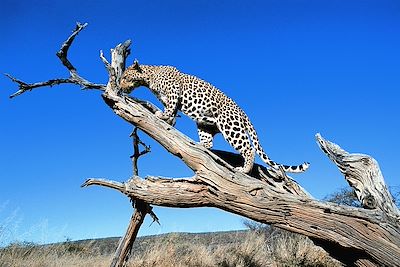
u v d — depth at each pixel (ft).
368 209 25.38
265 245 43.47
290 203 25.44
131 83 31.42
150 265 37.99
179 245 44.39
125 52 29.14
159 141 26.96
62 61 28.99
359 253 25.81
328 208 25.05
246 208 25.81
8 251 38.37
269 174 28.60
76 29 27.91
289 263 37.68
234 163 29.81
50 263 37.91
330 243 25.89
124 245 31.73
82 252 44.50
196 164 26.22
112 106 27.81
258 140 29.04
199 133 30.78
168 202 26.76
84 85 29.22
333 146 27.09
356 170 26.43
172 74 30.22
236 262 39.86
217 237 54.60
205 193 26.43
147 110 27.40
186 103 29.43
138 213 30.89
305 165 27.91
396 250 24.43
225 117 28.71
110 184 27.71
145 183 27.09
